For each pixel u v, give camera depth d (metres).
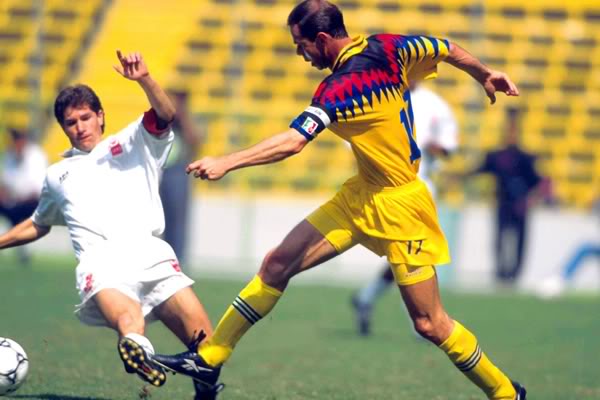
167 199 56.50
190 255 64.75
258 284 20.72
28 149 59.62
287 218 64.50
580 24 79.19
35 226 22.20
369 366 30.66
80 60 79.00
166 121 21.17
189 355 20.44
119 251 20.73
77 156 21.58
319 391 25.39
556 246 61.72
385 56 19.78
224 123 68.00
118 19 81.44
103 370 27.19
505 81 21.23
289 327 40.53
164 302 20.84
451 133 36.44
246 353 33.00
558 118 75.31
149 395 22.86
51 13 81.94
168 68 78.88
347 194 20.58
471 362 20.70
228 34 80.44
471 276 62.03
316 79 78.12
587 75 77.12
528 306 51.50
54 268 60.28
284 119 68.38
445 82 75.12
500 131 71.69
